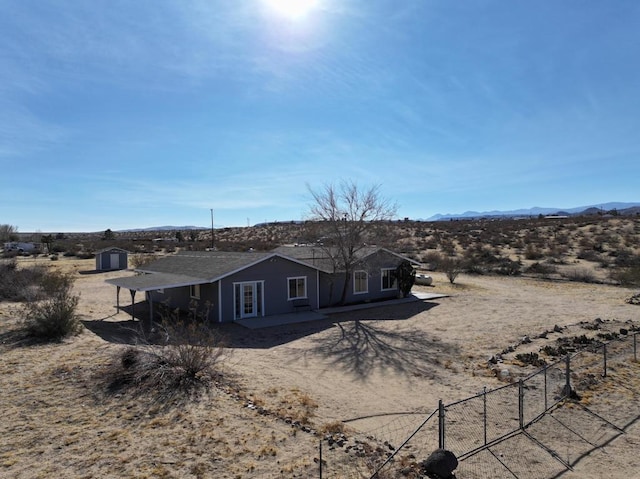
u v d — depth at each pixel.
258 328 18.12
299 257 24.73
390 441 7.80
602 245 45.53
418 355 13.74
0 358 10.91
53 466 6.32
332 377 11.56
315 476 6.25
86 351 11.71
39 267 28.05
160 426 7.65
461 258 41.72
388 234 25.41
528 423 8.63
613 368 12.05
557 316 19.39
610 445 7.91
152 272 24.28
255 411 8.43
